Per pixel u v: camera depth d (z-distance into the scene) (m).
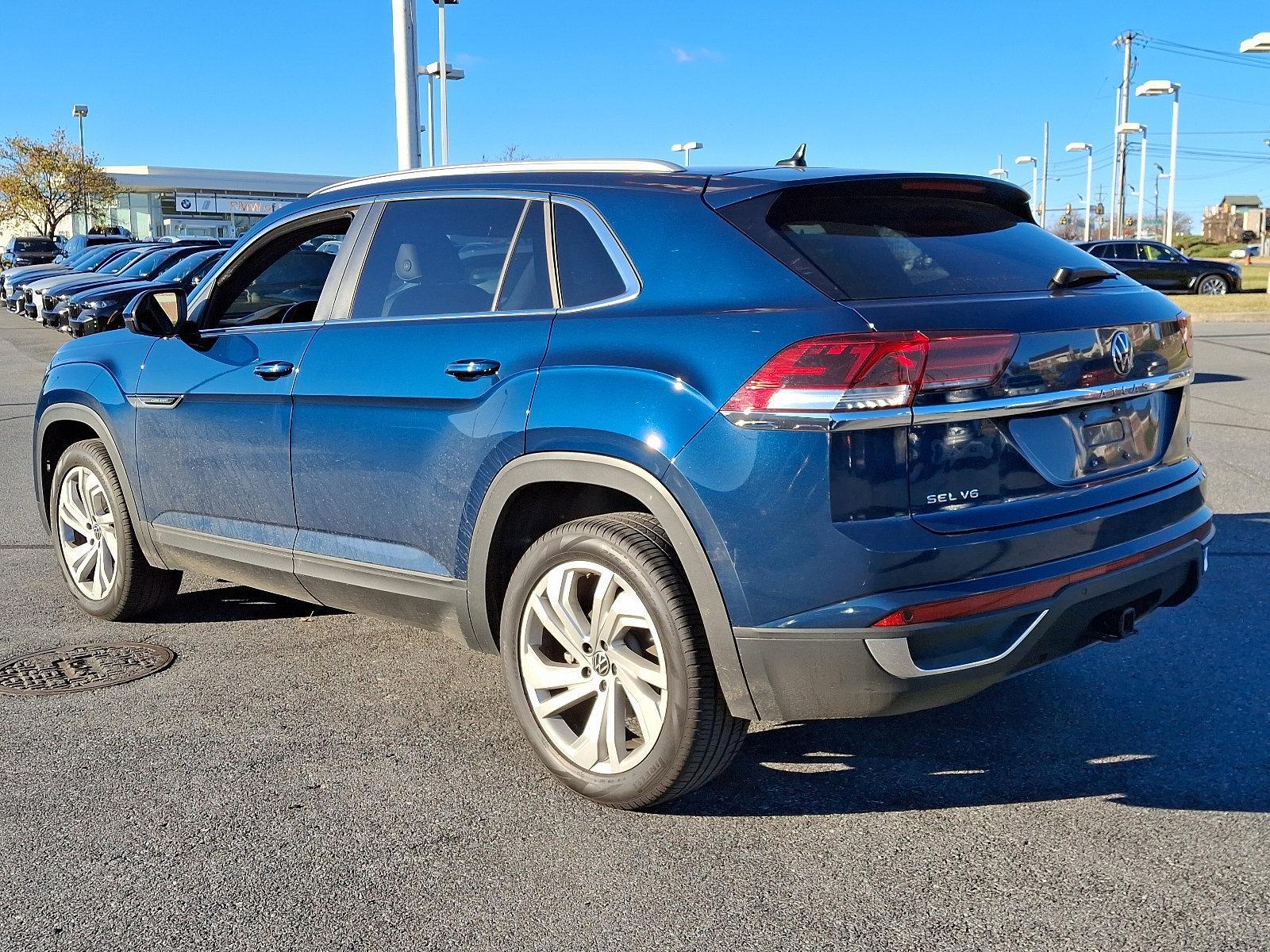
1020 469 3.00
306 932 2.68
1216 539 6.01
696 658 3.02
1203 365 14.70
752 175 3.30
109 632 4.98
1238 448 8.66
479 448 3.41
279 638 4.89
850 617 2.79
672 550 3.09
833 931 2.65
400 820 3.23
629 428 3.03
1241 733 3.69
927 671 2.82
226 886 2.89
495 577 3.58
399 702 4.14
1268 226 81.69
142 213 72.75
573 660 3.31
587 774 3.30
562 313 3.36
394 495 3.73
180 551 4.65
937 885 2.84
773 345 2.84
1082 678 4.21
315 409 3.95
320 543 4.04
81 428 5.32
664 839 3.11
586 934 2.66
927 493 2.85
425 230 3.87
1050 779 3.42
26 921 2.74
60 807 3.32
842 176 3.23
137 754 3.70
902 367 2.76
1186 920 2.66
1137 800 3.27
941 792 3.36
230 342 4.38
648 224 3.27
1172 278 29.69
